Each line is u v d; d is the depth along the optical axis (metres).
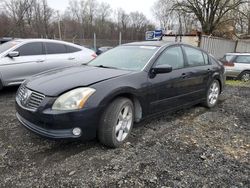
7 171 3.02
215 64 6.01
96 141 3.79
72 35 48.75
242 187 2.82
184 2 29.27
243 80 11.51
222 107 6.07
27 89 3.58
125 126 3.77
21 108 3.50
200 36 18.69
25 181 2.83
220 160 3.40
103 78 3.60
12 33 26.53
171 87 4.47
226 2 27.72
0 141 3.77
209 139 4.09
